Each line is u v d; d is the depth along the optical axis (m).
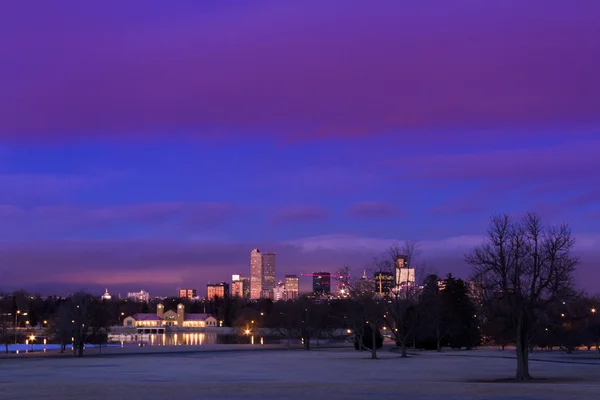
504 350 143.62
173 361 99.56
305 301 186.12
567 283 73.88
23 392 42.12
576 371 78.00
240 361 98.50
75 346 141.62
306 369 78.25
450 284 153.00
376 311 118.94
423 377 66.44
